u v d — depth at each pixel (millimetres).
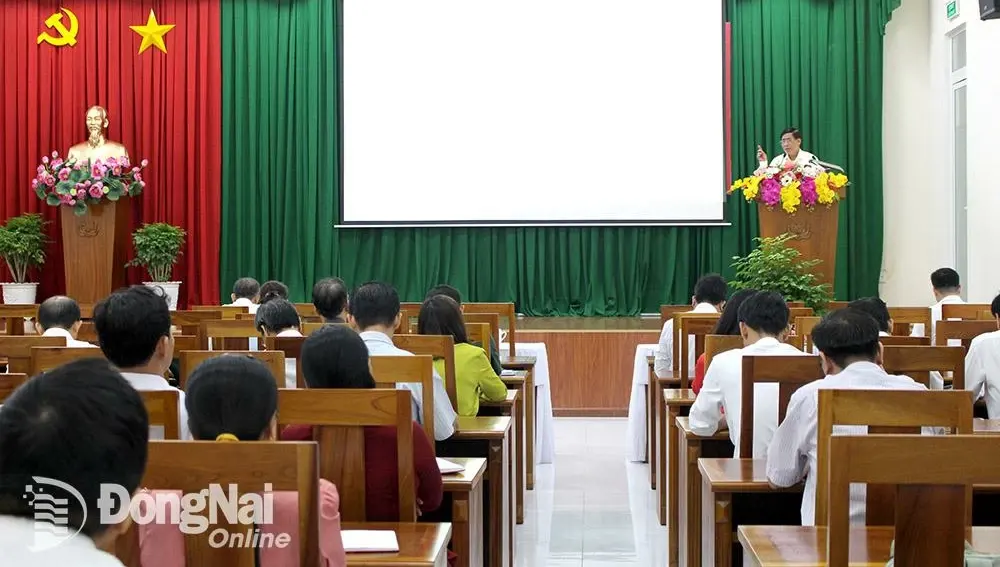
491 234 9766
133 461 1143
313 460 1650
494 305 6473
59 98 9891
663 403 4922
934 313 6180
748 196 7695
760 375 3109
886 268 9664
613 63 9477
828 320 2801
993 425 3258
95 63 9859
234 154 9883
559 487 5641
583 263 9727
